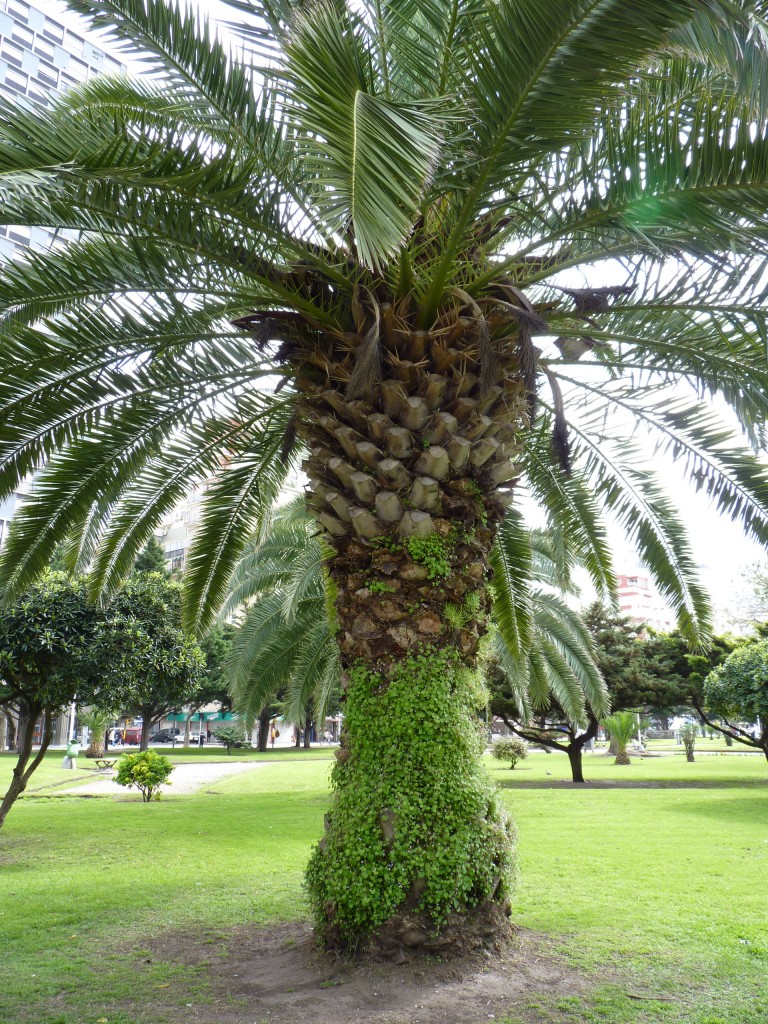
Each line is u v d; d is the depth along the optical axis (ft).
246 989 16.14
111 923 22.00
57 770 92.17
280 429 26.68
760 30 10.65
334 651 52.80
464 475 18.57
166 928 21.39
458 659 18.26
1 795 63.21
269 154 15.67
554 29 11.83
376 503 17.93
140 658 36.17
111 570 28.68
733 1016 14.55
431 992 15.25
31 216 15.35
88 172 13.02
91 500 25.32
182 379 22.27
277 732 195.42
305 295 18.20
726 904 23.38
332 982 15.90
